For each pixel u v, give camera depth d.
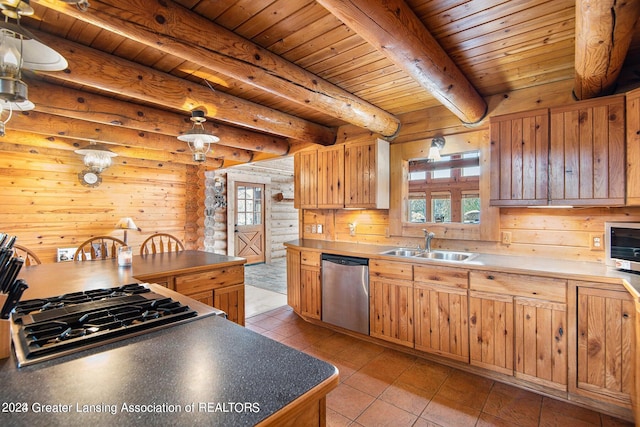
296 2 1.65
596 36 1.50
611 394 1.97
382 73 2.51
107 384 0.82
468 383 2.41
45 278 2.04
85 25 1.82
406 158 3.44
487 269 2.40
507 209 2.83
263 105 3.22
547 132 2.35
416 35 1.72
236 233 7.07
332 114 2.83
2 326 0.95
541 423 1.96
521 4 1.65
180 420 0.68
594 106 2.18
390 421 1.98
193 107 2.64
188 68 2.37
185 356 0.98
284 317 3.84
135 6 1.49
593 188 2.17
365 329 3.09
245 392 0.79
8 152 4.11
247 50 1.98
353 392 2.30
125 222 4.63
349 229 3.92
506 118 2.52
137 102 3.08
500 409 2.10
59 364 0.92
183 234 5.82
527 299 2.25
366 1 1.39
